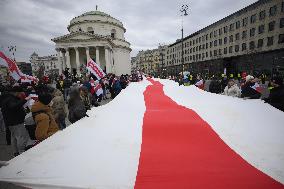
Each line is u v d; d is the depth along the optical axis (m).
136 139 3.79
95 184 2.44
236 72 46.16
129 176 2.61
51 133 4.25
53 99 5.71
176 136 3.93
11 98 4.96
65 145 3.42
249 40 42.25
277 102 5.68
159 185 2.42
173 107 6.61
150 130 4.23
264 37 38.56
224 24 49.72
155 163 2.91
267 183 2.44
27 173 2.61
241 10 43.84
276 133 3.96
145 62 135.50
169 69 90.81
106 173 2.66
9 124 4.99
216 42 53.41
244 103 5.98
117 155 3.14
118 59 64.25
